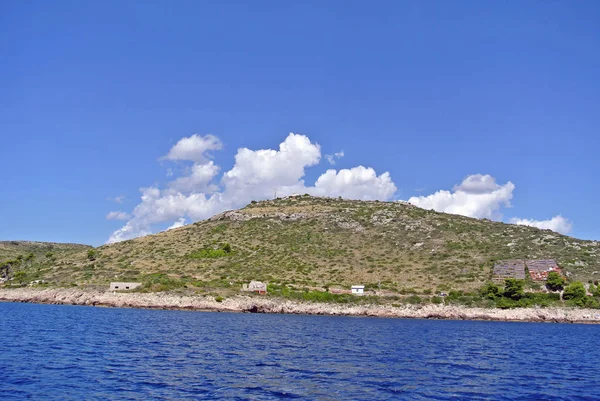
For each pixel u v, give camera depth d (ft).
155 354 166.30
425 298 434.71
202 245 599.57
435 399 115.34
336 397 114.11
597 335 306.76
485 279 471.62
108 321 279.28
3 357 146.82
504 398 119.14
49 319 277.44
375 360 172.55
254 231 644.27
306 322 335.26
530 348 228.02
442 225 637.71
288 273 499.10
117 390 112.68
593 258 508.12
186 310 405.80
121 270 505.25
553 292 440.86
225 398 109.40
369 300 433.07
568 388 134.00
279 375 137.59
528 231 616.80
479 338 266.98
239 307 412.36
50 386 113.29
